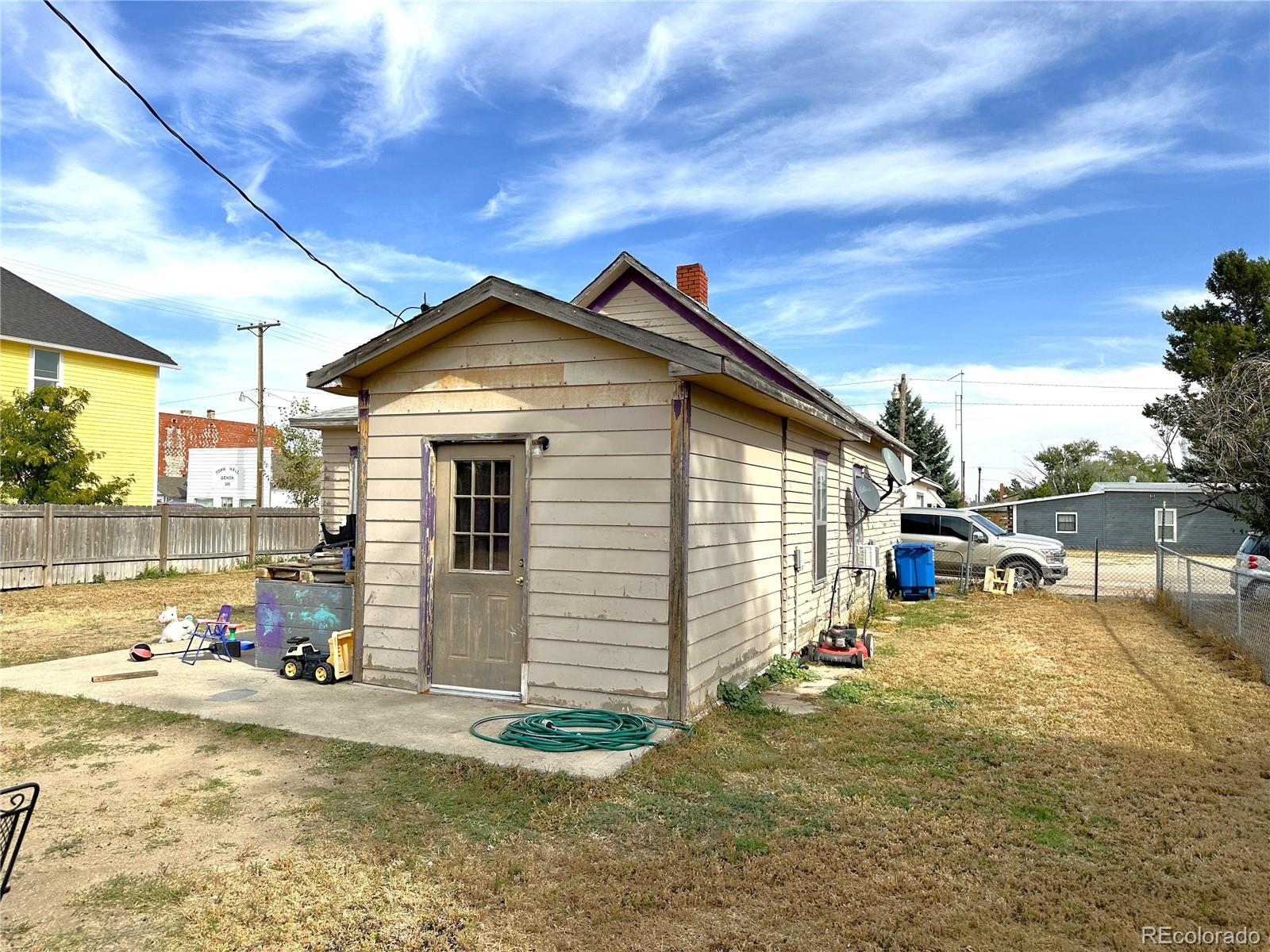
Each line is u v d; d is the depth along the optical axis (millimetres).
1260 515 12031
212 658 8289
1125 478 52531
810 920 3277
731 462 6980
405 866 3688
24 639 9641
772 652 8242
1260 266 25109
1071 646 9812
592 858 3791
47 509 14945
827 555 10914
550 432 6328
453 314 6375
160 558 17000
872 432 13156
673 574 5879
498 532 6621
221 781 4719
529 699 6285
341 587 7500
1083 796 4691
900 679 7906
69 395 17625
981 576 16672
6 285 21109
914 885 3561
